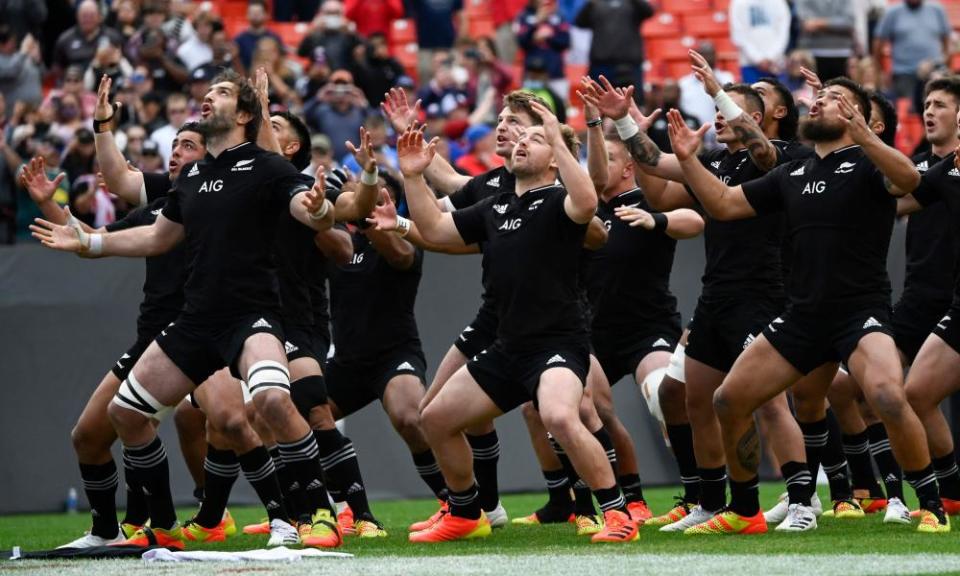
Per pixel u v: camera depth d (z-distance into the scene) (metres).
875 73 58.72
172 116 49.91
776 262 28.69
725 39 68.75
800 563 22.09
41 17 58.19
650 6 57.50
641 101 57.03
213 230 24.81
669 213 29.92
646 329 32.47
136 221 29.08
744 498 27.30
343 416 32.62
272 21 66.94
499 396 25.91
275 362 24.70
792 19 59.94
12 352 40.66
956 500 29.02
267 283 25.08
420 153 26.53
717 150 30.34
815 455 31.25
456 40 62.91
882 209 25.91
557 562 22.66
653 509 36.69
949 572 20.84
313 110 51.28
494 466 30.94
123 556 25.12
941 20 62.09
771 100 30.20
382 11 62.19
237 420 26.80
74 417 40.91
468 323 41.84
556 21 60.97
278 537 26.94
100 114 28.86
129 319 41.16
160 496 26.41
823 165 26.23
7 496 40.28
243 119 25.34
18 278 40.84
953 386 28.02
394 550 25.61
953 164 27.50
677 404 30.89
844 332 25.95
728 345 28.53
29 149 47.12
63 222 28.20
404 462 42.31
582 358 25.78
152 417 25.27
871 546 24.64
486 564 22.53
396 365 31.53
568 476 32.56
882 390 25.42
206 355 24.92
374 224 26.48
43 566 23.22
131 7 57.19
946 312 30.84
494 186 30.64
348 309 31.86
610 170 32.31
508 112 29.34
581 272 29.06
